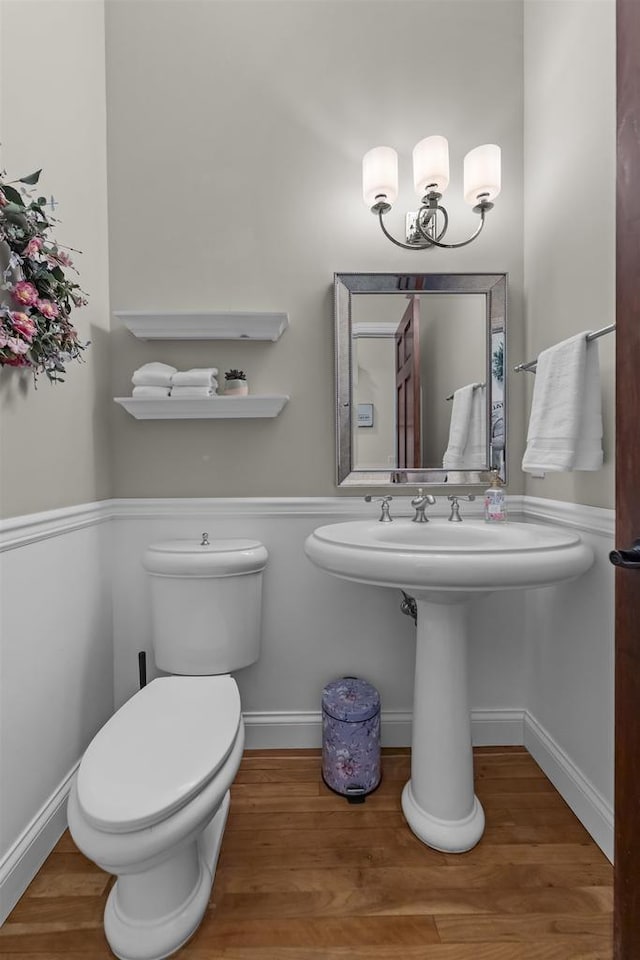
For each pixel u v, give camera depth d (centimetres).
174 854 84
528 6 146
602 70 112
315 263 150
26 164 108
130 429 150
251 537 152
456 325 150
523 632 154
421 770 119
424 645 120
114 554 151
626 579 74
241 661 137
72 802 84
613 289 110
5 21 101
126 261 149
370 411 150
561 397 114
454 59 149
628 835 73
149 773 85
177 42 148
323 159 149
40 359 104
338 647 153
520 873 108
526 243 150
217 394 146
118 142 148
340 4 149
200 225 149
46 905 101
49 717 116
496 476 147
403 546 100
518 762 146
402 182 150
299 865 110
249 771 143
